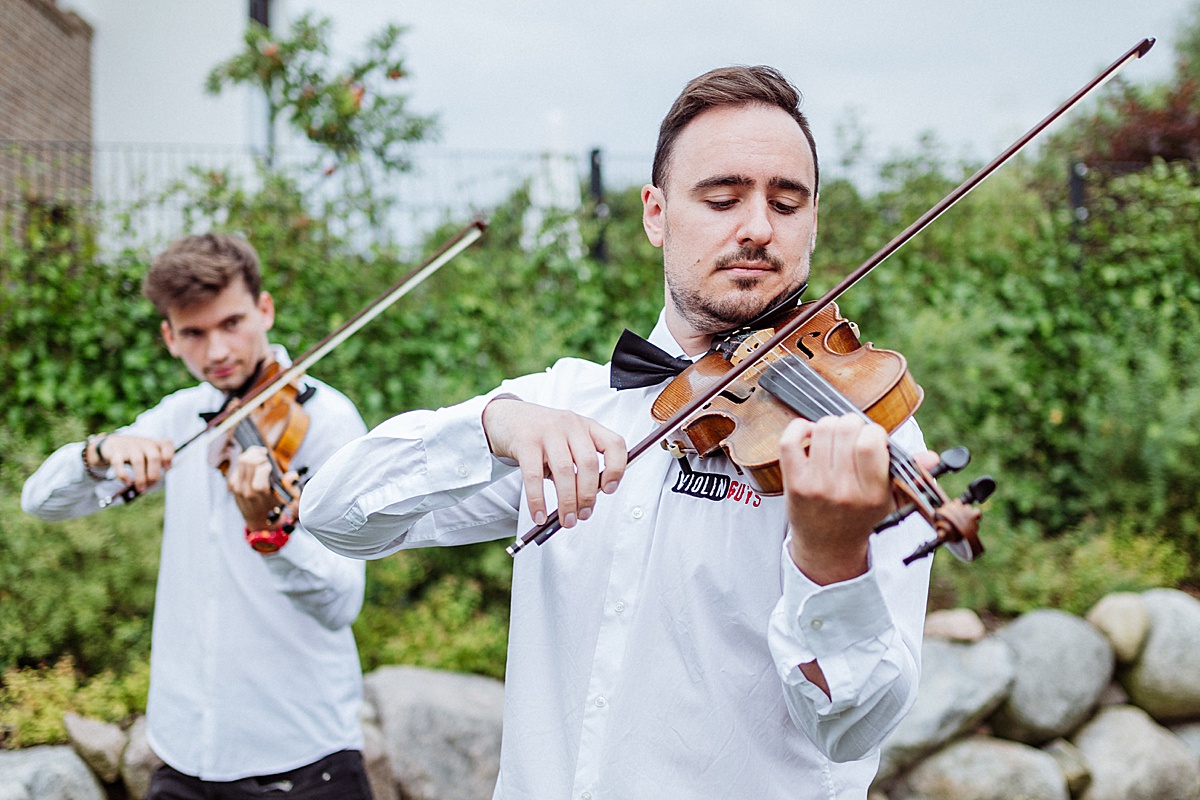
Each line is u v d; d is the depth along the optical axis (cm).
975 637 441
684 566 159
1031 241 608
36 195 565
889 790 410
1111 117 910
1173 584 503
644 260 577
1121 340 592
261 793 262
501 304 554
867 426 119
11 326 497
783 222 168
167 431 296
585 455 144
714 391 154
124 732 368
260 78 600
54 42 857
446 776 381
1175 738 441
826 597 129
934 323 527
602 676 160
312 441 273
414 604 474
